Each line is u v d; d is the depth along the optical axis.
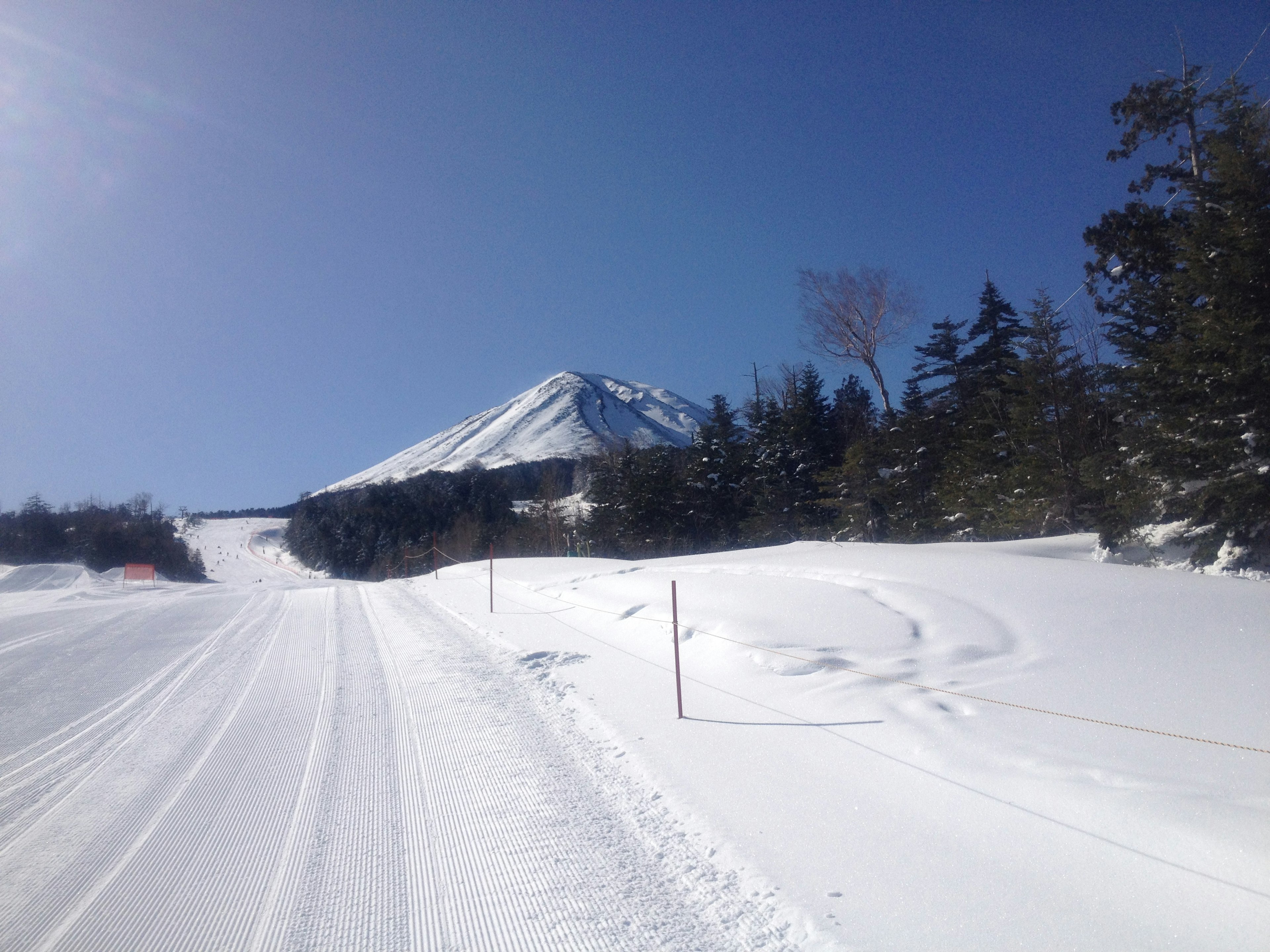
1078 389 23.33
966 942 3.61
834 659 7.92
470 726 7.63
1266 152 13.69
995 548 15.64
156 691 10.05
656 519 48.81
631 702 7.89
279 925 4.18
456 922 4.12
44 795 6.39
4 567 37.84
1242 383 12.96
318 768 6.68
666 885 4.39
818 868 4.41
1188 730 5.49
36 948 4.08
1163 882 3.87
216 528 168.38
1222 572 13.09
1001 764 5.36
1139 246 20.73
